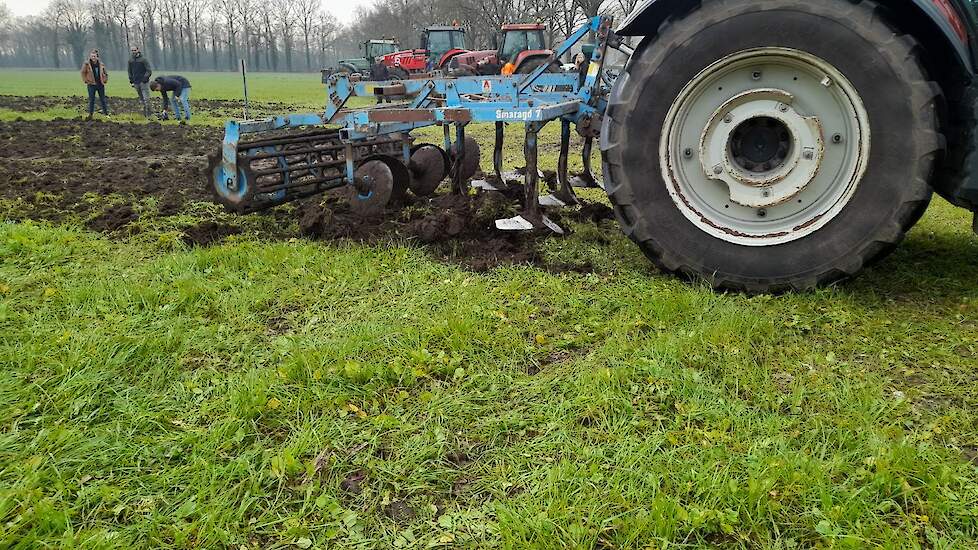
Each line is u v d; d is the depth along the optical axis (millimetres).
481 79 6133
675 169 3922
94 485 2283
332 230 5066
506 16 37594
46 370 2973
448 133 7004
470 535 2098
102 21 114562
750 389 2824
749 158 3855
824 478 2238
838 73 3518
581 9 29094
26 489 2223
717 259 3863
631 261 4520
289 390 2848
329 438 2525
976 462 2381
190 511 2172
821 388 2809
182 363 3109
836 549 1975
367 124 5484
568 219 5695
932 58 3717
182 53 118188
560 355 3230
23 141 11258
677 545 2020
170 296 3807
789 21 3527
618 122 3926
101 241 4980
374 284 4129
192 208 6137
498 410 2744
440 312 3613
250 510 2215
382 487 2309
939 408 2688
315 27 119875
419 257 4609
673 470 2316
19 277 4090
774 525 2064
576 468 2334
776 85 3713
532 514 2123
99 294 3779
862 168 3562
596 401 2699
